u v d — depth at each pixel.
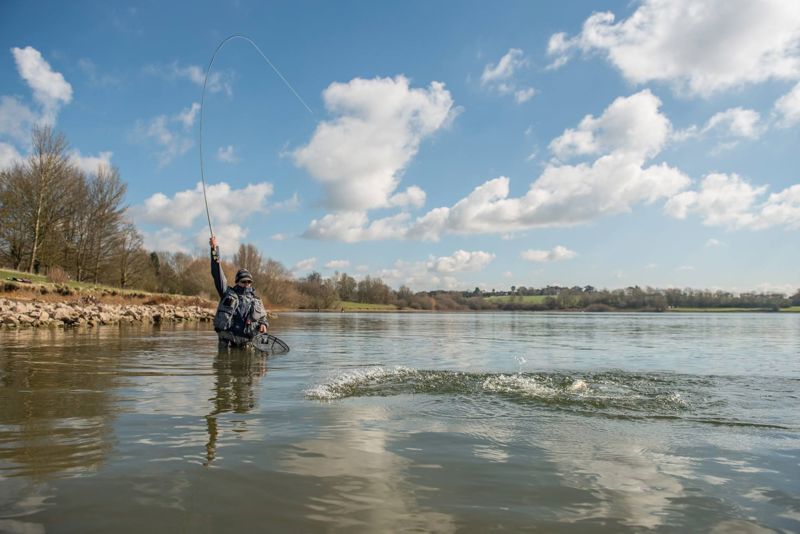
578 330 22.38
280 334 16.11
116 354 8.10
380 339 14.29
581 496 2.40
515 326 27.48
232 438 3.29
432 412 4.14
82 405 4.17
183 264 67.75
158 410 4.05
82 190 41.03
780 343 14.30
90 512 2.12
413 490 2.45
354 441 3.27
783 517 2.19
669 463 2.90
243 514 2.14
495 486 2.51
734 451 3.14
